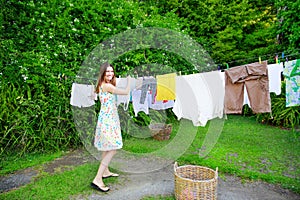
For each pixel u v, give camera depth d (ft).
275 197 8.14
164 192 8.62
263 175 9.53
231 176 9.77
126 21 16.52
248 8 23.66
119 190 8.80
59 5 14.90
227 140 13.98
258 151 12.24
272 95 17.13
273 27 20.95
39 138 12.53
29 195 8.44
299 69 9.23
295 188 8.57
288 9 18.71
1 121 12.36
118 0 17.12
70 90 13.69
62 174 10.00
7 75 13.26
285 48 19.69
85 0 15.42
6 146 12.07
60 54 14.25
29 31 14.35
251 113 19.54
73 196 8.39
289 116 16.08
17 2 14.29
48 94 13.82
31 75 13.26
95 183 8.76
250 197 8.16
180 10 23.26
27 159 11.73
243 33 23.45
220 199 8.04
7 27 14.28
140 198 8.21
